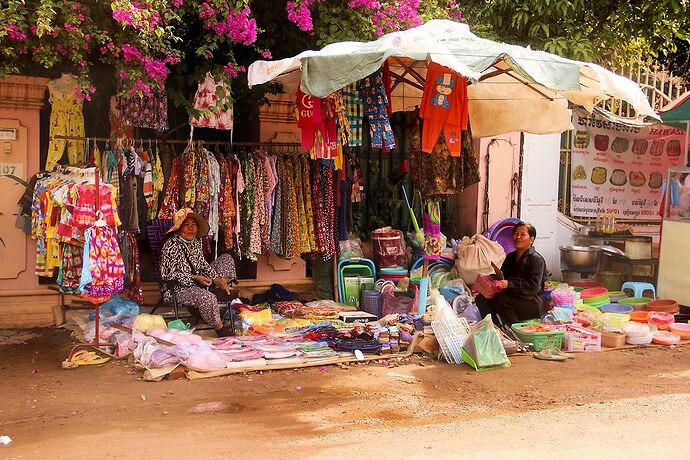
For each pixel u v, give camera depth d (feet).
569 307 29.50
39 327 28.07
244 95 30.66
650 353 26.71
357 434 17.57
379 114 25.38
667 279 33.32
